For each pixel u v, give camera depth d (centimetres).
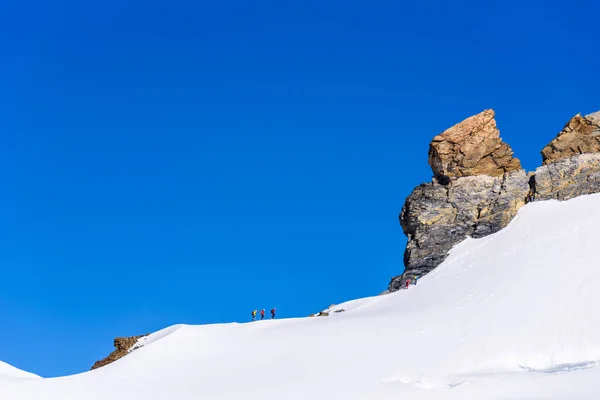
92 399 4891
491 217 8469
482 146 9050
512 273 6519
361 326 5906
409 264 8319
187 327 6162
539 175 8569
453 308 6078
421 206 8812
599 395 4253
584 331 5428
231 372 5266
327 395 4684
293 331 5984
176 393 4950
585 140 8800
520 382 4562
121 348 7088
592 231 6944
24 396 4903
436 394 4547
